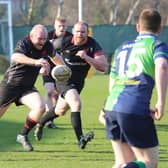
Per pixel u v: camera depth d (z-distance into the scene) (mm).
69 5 132750
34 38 22719
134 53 15172
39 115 23188
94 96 46250
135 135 14914
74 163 21375
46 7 120938
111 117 15273
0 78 61938
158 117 14609
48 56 23625
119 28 74312
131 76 15047
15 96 23328
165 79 14500
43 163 21406
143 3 125625
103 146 24781
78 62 25188
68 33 25875
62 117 34312
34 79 23422
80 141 23219
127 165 14742
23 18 118688
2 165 21078
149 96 15000
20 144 25250
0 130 29406
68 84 24672
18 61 22562
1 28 76875
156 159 15141
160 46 14883
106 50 74312
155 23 15211
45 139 26594
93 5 132500
